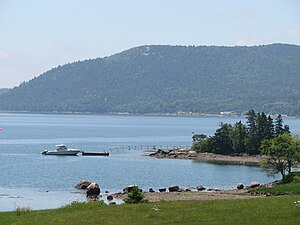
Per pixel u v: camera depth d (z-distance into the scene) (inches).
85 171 5994.1
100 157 7869.1
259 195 3900.1
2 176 5369.1
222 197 3823.8
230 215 1850.4
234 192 4234.7
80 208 2225.6
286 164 4867.1
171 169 6437.0
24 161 6988.2
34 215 2094.0
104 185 4904.0
